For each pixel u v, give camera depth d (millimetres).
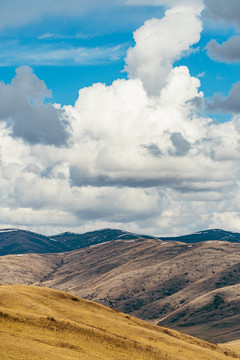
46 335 70688
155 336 91625
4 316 73375
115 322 93000
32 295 96375
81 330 77750
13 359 53625
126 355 73000
